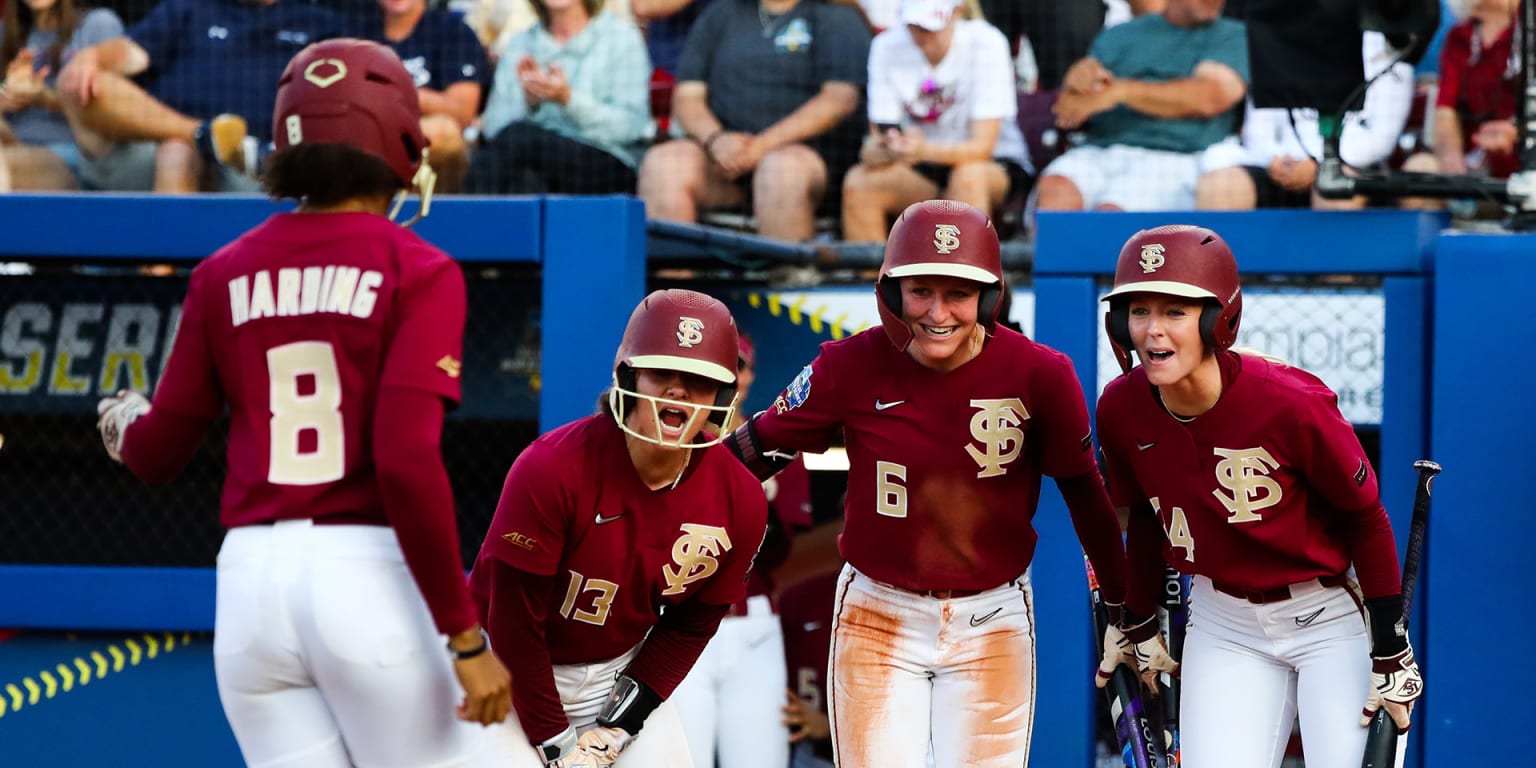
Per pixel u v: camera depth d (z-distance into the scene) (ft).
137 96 63.10
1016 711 38.93
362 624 26.53
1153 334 34.68
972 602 38.50
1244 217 51.78
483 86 64.23
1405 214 50.75
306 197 27.99
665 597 33.73
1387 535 35.83
